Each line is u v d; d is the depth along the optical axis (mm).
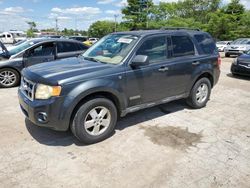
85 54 4762
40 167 3131
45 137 3941
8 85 7105
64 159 3326
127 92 3984
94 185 2818
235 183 2896
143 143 3814
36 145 3680
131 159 3361
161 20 50438
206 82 5457
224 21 45469
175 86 4773
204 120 4832
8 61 6980
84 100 3574
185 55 4918
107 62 4098
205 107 5648
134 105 4191
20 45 7754
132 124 4535
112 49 4344
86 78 3510
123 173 3047
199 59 5129
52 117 3354
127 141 3867
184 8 58406
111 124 3896
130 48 4082
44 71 3645
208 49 5469
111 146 3705
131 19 46125
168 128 4398
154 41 4391
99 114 3746
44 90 3363
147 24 46188
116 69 3820
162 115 5035
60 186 2789
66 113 3369
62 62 4207
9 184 2795
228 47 19078
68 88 3354
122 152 3539
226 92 7199
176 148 3682
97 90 3562
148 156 3443
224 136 4129
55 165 3182
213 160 3371
